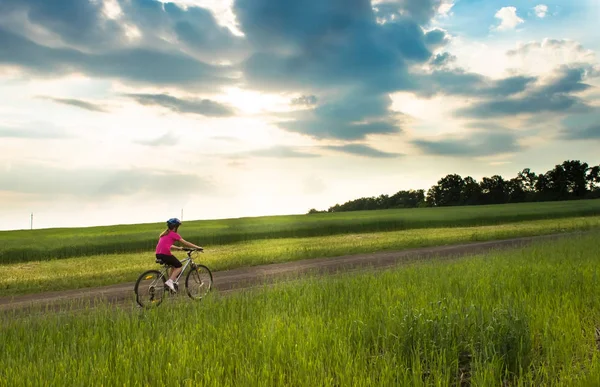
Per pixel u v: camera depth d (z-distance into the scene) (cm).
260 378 535
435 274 1228
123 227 5725
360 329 707
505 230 3869
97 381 540
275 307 920
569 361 564
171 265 1240
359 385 504
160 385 532
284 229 4181
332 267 1938
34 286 1702
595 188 14412
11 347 721
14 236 4362
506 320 651
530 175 15025
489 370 543
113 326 823
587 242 2023
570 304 808
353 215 7656
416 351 599
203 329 755
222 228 4275
